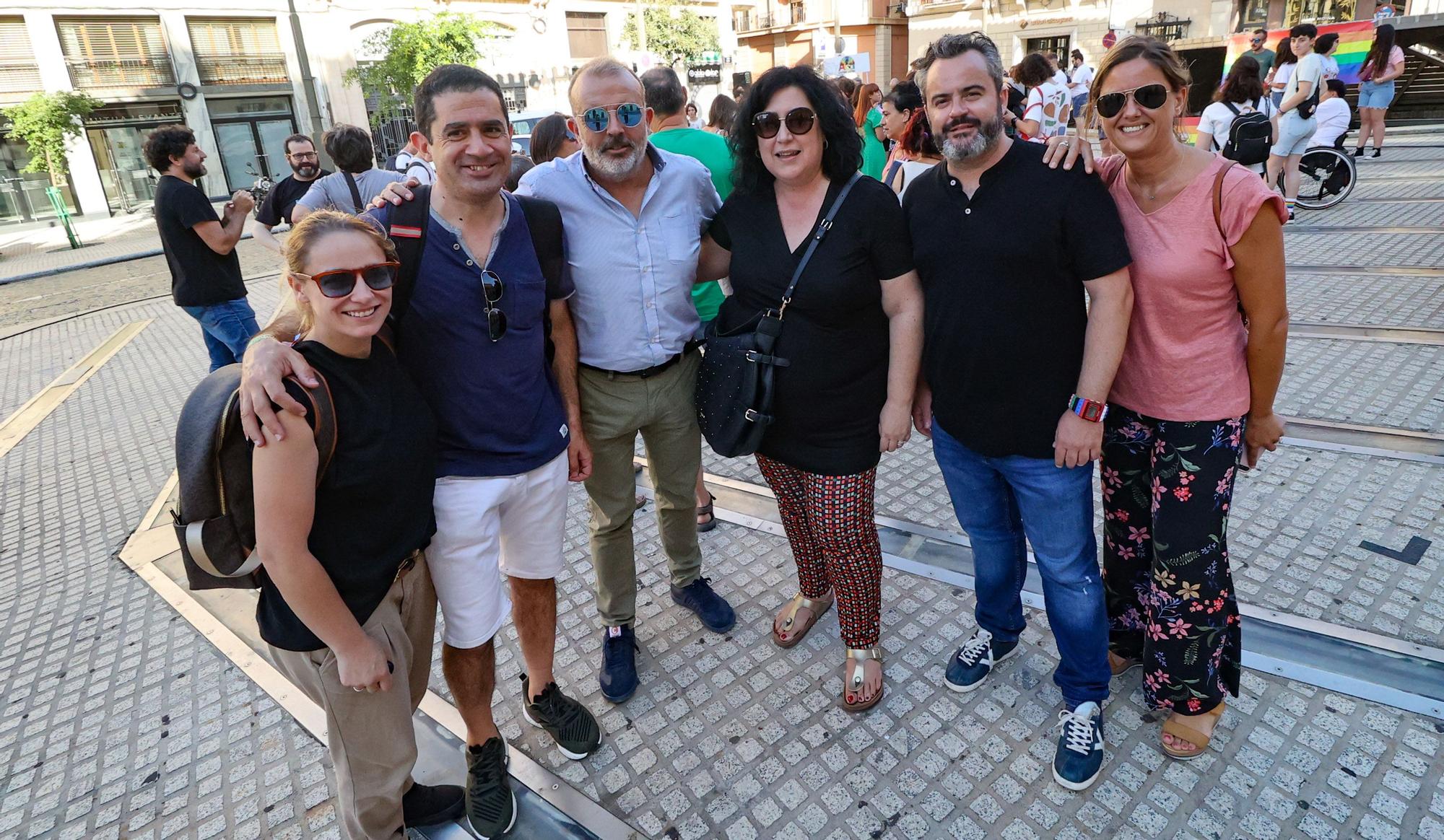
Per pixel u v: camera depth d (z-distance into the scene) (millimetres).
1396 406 3926
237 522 1595
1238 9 21125
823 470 2340
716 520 3703
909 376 2217
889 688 2557
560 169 2389
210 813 2291
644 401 2549
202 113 22531
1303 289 5812
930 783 2195
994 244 1922
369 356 1713
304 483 1519
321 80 24516
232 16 22688
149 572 3625
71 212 20984
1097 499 3541
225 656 2992
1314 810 1994
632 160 2256
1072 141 1902
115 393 6363
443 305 1934
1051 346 1967
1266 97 7828
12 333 9086
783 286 2221
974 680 2496
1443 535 2953
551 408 2213
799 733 2414
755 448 2367
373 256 1586
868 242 2137
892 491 3787
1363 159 10938
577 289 2406
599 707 2598
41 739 2641
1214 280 1839
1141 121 1754
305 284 1572
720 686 2643
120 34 21172
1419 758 2104
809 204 2209
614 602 2701
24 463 5082
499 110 1890
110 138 21328
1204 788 2090
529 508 2186
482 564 2059
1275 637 2547
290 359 1521
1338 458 3529
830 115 2100
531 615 2322
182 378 6617
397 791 1884
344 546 1667
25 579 3689
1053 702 2441
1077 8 23375
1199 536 1998
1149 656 2178
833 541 2381
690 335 2615
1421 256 6227
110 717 2709
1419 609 2602
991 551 2375
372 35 25203
